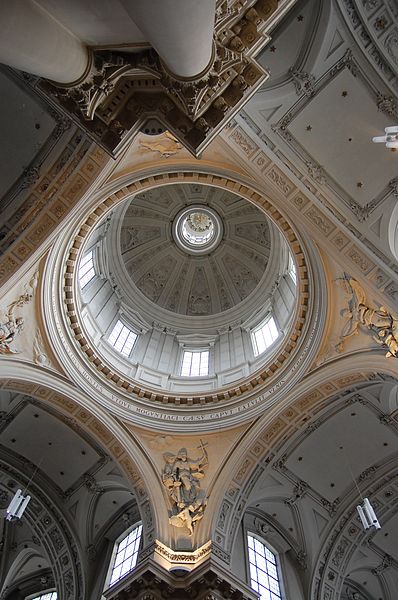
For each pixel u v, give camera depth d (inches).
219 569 536.7
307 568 670.5
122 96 345.7
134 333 848.9
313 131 484.7
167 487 633.0
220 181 550.6
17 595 743.1
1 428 681.0
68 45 279.6
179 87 319.0
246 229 967.6
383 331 530.3
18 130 513.0
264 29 335.9
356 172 492.4
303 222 526.9
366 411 645.9
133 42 297.7
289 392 630.5
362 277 530.9
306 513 704.4
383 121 472.1
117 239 912.9
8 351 569.0
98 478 705.0
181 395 693.3
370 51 446.9
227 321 907.4
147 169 548.4
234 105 347.6
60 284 609.0
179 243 994.7
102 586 626.2
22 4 240.8
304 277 598.5
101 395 653.3
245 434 650.8
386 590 731.4
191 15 241.3
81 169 517.0
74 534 687.7
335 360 594.6
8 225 538.0
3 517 728.3
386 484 683.4
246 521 691.4
